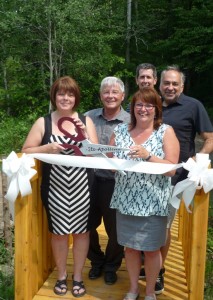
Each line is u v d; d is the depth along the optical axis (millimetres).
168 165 2486
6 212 5020
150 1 18359
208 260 4832
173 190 2621
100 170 3000
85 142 2645
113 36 15023
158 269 2697
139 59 18250
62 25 13461
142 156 2486
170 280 3254
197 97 17938
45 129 2764
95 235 3174
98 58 14523
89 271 3322
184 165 2482
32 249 2871
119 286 3115
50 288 3059
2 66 15852
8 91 16125
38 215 2965
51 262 3350
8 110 16266
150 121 2605
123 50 18078
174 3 17672
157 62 17844
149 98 2527
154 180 2562
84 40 14047
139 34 18000
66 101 2705
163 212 2568
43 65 15602
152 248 2582
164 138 2586
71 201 2758
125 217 2625
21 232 2631
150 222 2564
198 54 15781
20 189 2518
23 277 2666
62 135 2727
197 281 2621
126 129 2709
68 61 14609
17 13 14102
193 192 2482
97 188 2988
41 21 13914
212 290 4230
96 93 15883
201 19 15516
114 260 3164
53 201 2768
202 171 2461
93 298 2932
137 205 2549
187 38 15711
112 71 17203
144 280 3207
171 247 4035
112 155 2764
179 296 3002
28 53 15062
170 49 16688
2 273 4508
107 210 3031
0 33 14359
